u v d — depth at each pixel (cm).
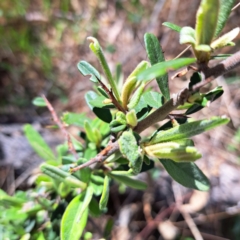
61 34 34
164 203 25
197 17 6
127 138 7
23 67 33
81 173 10
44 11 33
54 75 33
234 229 24
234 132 28
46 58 33
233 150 27
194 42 7
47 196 13
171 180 25
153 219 24
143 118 9
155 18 32
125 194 25
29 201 13
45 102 13
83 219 10
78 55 33
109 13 35
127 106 8
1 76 32
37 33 33
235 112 28
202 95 7
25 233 13
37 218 13
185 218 23
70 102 31
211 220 24
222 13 7
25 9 33
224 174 26
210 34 6
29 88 32
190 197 24
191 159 7
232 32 7
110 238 23
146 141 8
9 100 31
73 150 12
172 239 24
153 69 5
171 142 8
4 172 24
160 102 9
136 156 7
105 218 24
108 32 34
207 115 28
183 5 31
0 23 32
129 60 31
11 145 24
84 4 35
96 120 13
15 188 24
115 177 11
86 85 31
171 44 30
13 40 32
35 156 24
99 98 9
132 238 24
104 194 9
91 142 12
